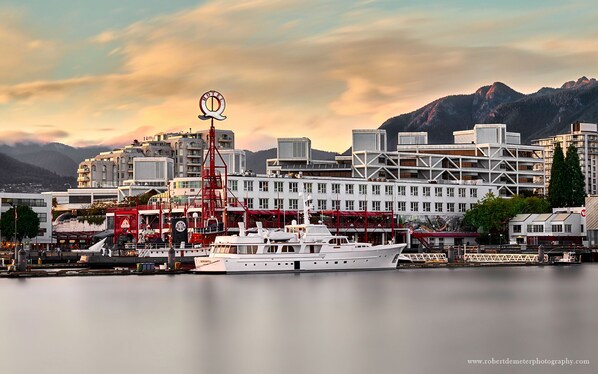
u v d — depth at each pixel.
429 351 81.38
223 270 160.75
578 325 98.00
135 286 144.25
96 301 121.81
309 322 100.00
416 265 195.25
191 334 91.62
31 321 102.88
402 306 115.00
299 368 74.00
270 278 157.12
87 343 86.75
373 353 80.38
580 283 151.25
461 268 196.88
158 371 73.50
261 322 100.06
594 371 73.00
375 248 167.88
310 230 162.88
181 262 179.62
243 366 74.88
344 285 144.12
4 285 148.75
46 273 167.75
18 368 75.19
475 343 85.69
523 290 137.62
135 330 94.81
